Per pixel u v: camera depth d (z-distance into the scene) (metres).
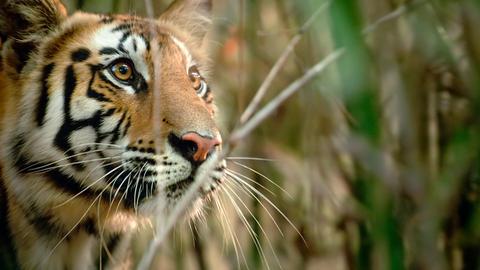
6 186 7.82
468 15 7.44
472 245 8.51
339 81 7.27
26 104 7.79
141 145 7.55
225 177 8.00
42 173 7.72
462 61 7.68
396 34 7.45
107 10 9.54
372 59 7.32
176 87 7.73
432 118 8.20
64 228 7.84
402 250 7.73
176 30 8.56
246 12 8.97
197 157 7.46
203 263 9.95
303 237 9.62
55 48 7.92
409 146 7.89
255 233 9.10
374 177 7.65
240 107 7.66
